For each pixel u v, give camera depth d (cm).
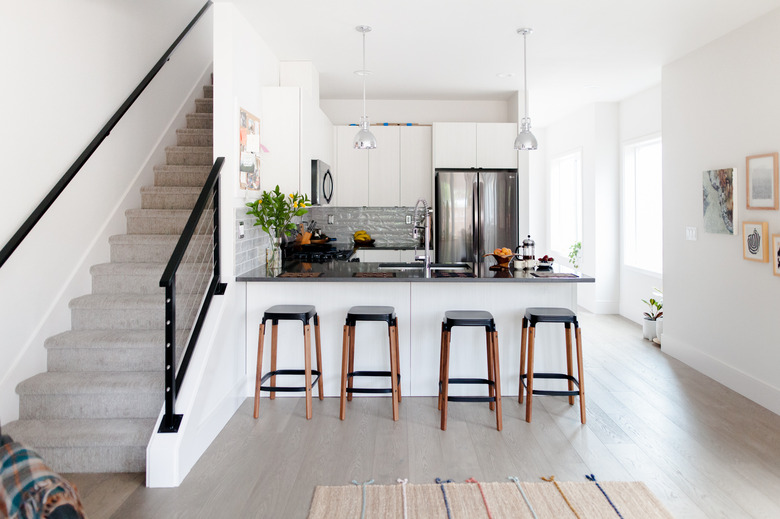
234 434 337
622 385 437
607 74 566
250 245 420
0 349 295
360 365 406
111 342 327
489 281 371
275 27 421
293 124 448
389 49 479
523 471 287
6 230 295
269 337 407
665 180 531
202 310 345
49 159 330
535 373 380
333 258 546
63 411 308
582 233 764
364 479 279
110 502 256
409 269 462
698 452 311
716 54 446
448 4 378
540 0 369
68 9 347
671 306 527
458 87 631
